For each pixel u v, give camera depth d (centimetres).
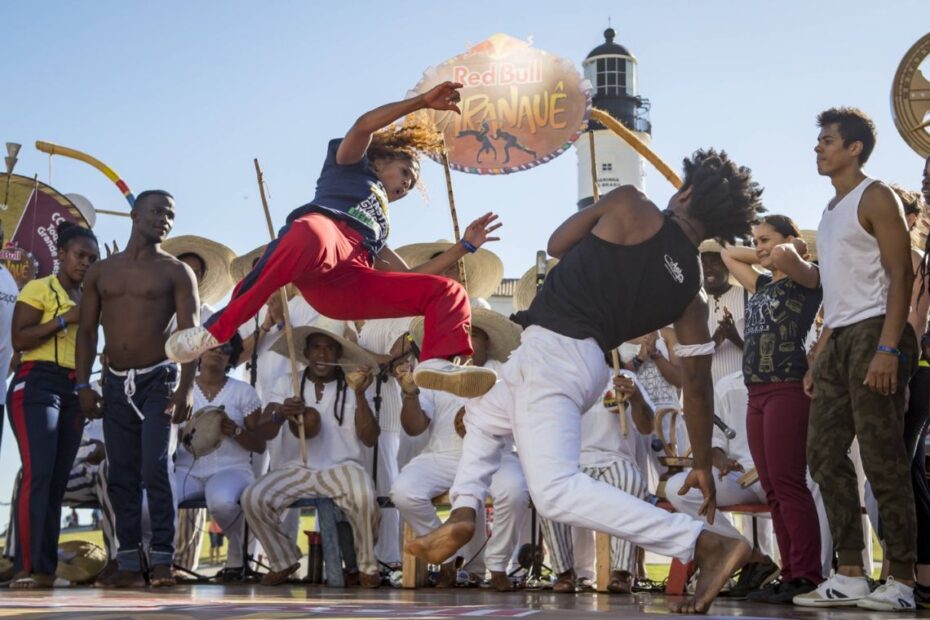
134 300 631
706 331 396
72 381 657
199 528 802
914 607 434
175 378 635
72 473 732
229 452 752
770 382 526
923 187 476
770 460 521
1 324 662
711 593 353
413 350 736
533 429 371
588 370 372
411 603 426
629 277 373
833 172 479
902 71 607
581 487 363
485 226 477
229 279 913
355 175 422
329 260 393
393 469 771
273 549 680
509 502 642
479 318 712
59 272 668
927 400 479
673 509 616
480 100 544
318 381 733
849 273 459
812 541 511
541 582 735
